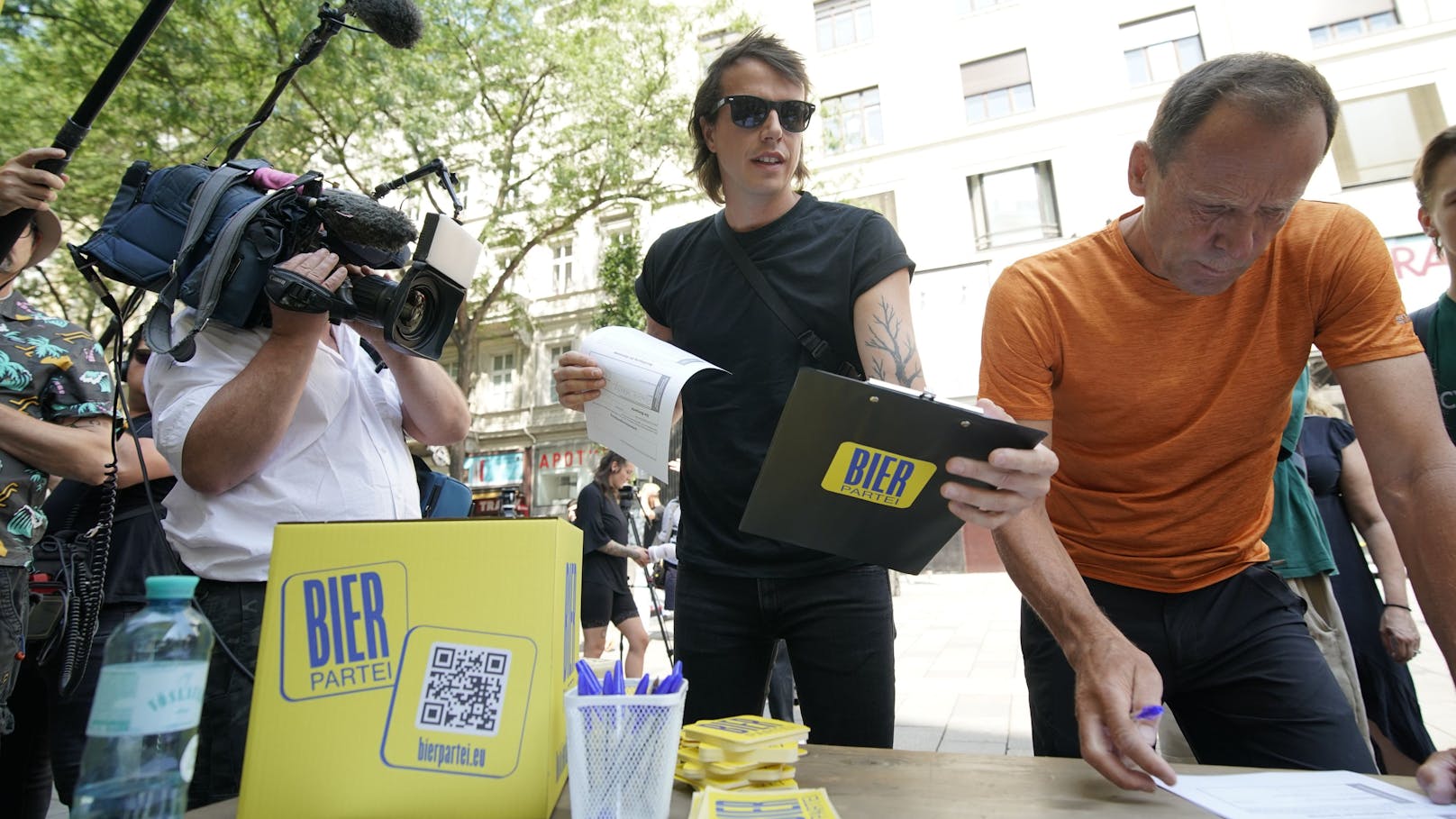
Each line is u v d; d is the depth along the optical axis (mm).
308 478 1330
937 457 991
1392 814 767
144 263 1255
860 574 1480
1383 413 1175
